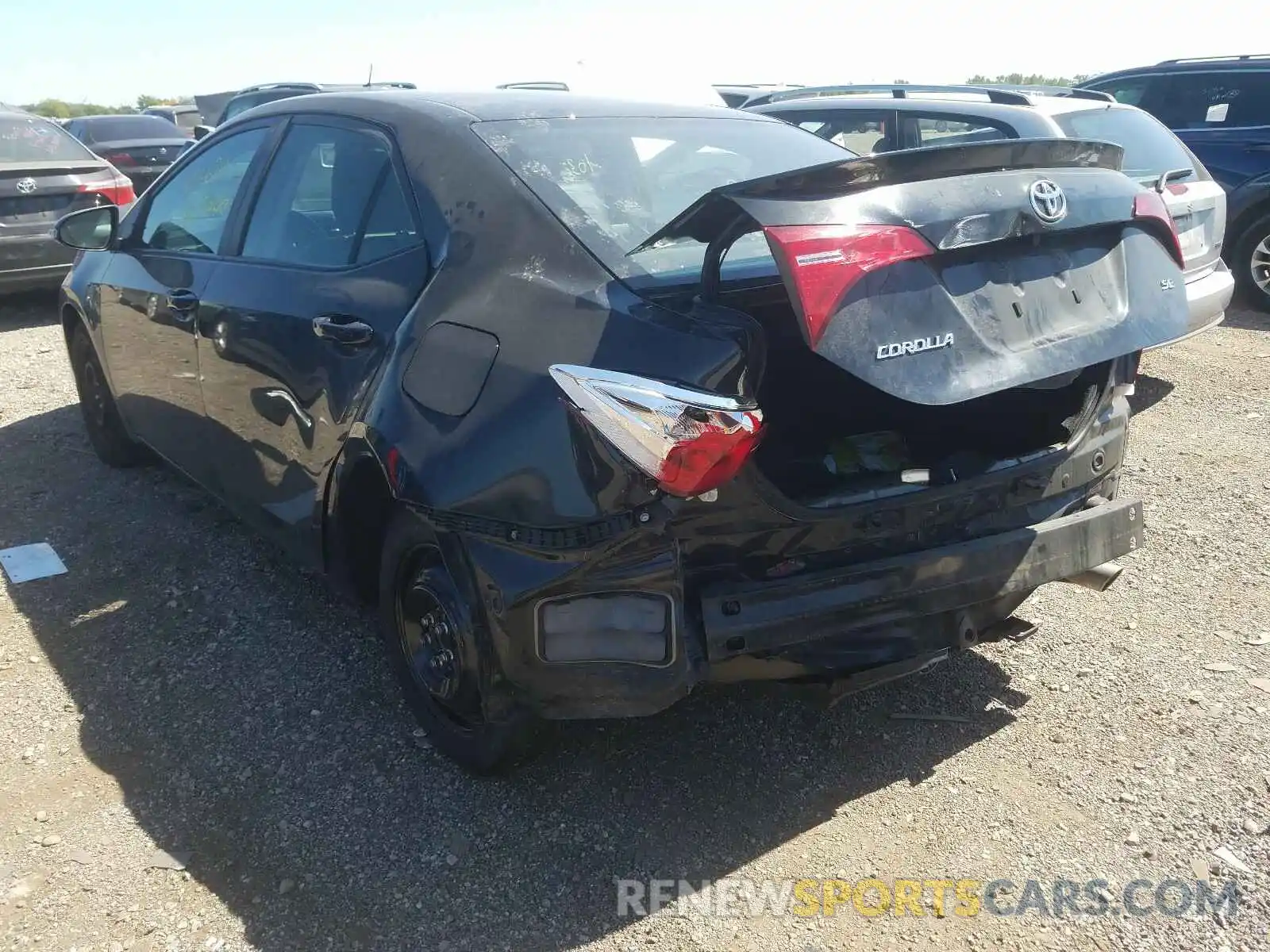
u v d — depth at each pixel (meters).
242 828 2.78
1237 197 8.69
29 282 8.35
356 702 3.32
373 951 2.40
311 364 3.17
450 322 2.73
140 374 4.39
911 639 2.67
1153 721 3.20
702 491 2.26
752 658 2.48
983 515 2.76
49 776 2.98
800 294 2.19
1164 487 5.01
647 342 2.35
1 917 2.47
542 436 2.41
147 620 3.80
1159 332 2.73
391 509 3.14
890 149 6.88
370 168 3.29
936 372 2.32
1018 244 2.56
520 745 2.82
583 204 2.82
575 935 2.44
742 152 3.40
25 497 4.86
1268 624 3.75
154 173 15.23
